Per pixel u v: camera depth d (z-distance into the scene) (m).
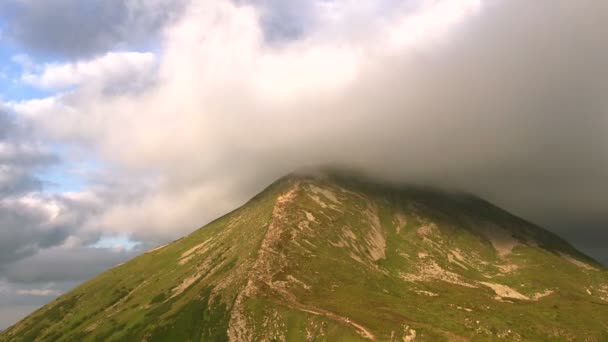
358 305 182.25
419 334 152.62
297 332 161.50
